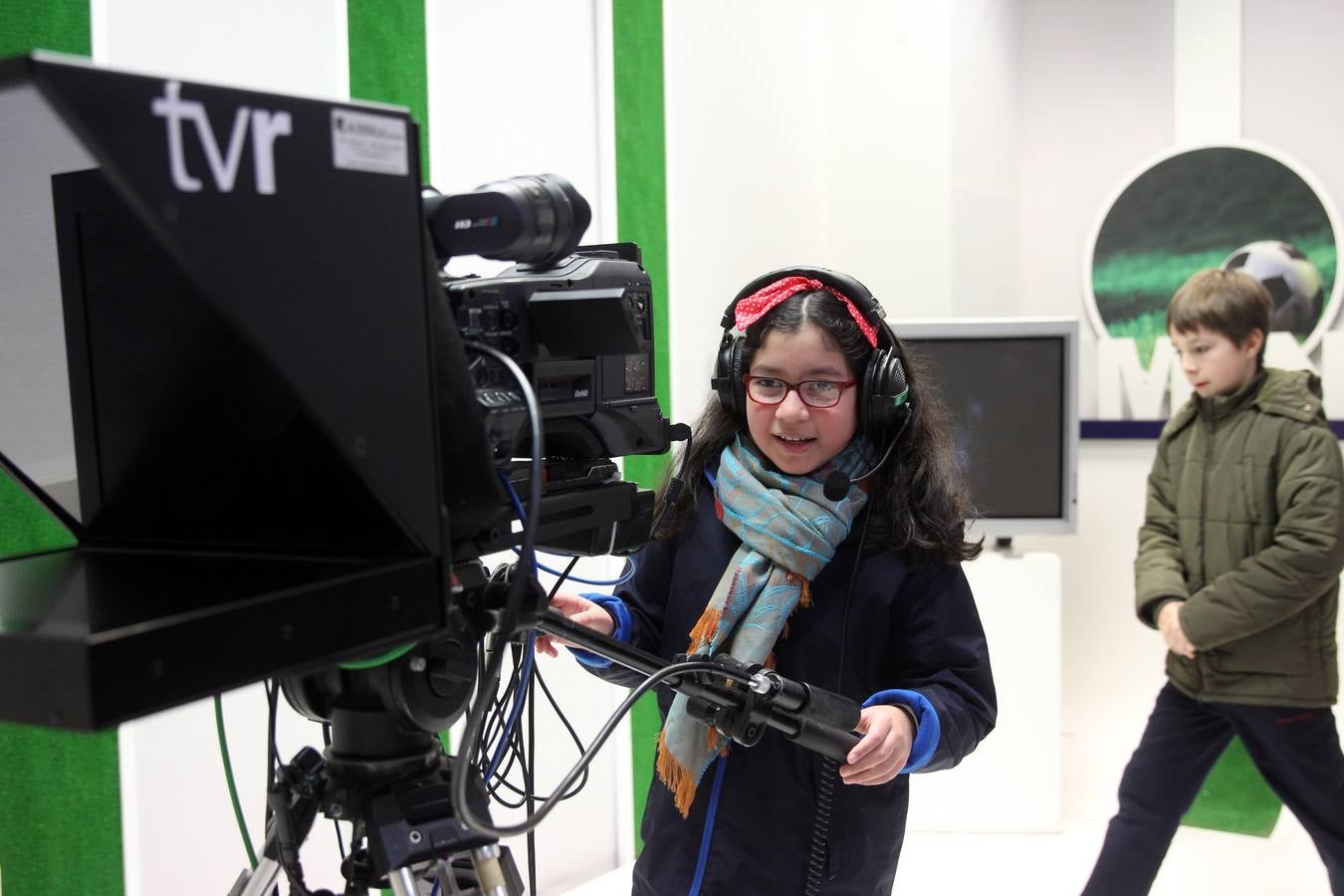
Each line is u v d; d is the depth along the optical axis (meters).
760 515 1.38
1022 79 4.14
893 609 1.38
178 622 0.60
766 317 1.35
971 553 1.38
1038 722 3.41
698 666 1.01
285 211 0.65
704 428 1.55
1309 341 3.74
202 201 0.61
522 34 2.67
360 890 0.90
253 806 2.11
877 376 1.32
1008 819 3.44
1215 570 2.63
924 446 1.40
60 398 0.86
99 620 0.61
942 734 1.22
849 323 1.33
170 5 1.95
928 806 3.47
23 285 0.83
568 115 2.82
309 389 0.66
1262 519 2.55
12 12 1.71
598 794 3.03
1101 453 4.01
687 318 3.30
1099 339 4.02
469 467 0.80
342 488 0.74
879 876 1.35
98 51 1.83
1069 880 3.13
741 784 1.35
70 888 1.81
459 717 0.91
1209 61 3.87
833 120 3.96
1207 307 2.62
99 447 0.87
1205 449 2.69
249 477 0.80
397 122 0.71
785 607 1.35
